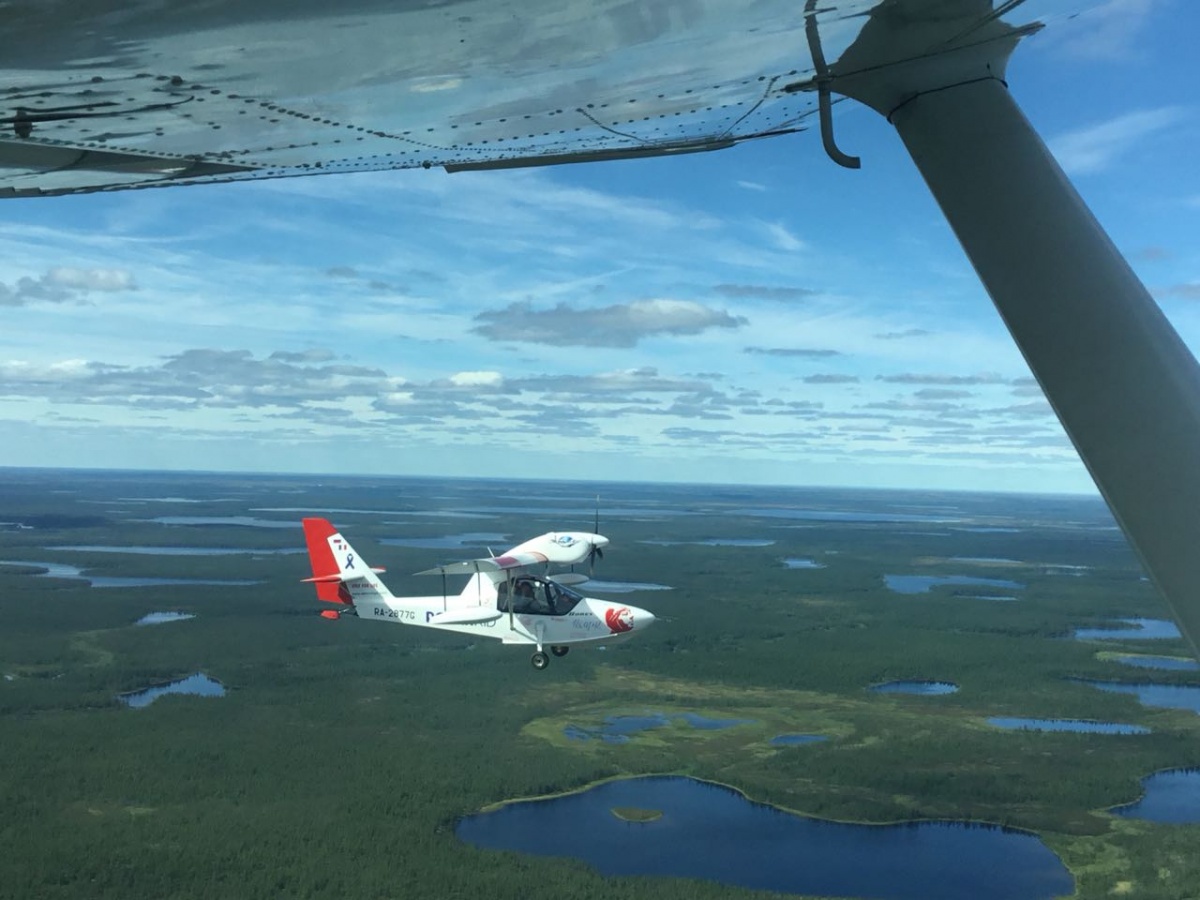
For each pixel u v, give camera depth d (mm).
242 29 4527
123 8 4113
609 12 4652
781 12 4688
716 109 6680
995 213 4734
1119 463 4035
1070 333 4305
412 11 4480
